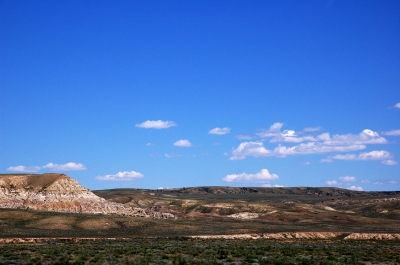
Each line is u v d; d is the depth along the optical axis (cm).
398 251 8181
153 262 5659
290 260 6219
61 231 12300
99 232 12562
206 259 5950
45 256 6278
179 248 7712
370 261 6556
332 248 8438
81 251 6975
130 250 7244
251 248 7944
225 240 10862
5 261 5550
